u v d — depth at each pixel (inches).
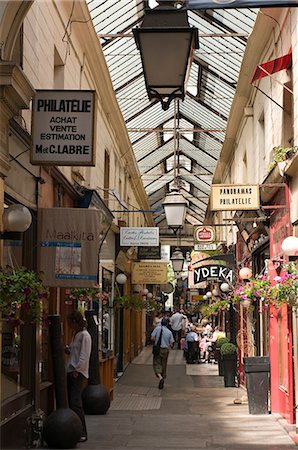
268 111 554.3
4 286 285.6
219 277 813.2
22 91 306.8
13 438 328.2
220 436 407.8
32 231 392.5
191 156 1315.2
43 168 414.9
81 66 583.5
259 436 409.1
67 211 397.7
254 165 660.1
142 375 877.2
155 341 708.0
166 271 1047.6
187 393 661.9
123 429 432.1
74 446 367.2
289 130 478.0
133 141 1128.8
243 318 713.0
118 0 589.9
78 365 389.7
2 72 289.7
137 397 624.1
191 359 1059.9
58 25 477.1
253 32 564.4
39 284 294.5
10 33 305.1
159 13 230.5
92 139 350.6
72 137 351.3
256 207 470.3
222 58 745.0
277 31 507.5
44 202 426.3
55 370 371.2
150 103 946.7
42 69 419.8
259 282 465.7
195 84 892.0
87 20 543.8
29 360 375.9
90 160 349.1
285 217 457.1
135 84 829.8
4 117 304.0
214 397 624.1
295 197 431.2
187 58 229.5
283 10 478.0
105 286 772.0
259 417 488.1
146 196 1389.0
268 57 557.3
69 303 479.5
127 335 1058.7
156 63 230.5
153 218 1855.3
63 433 360.8
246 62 627.2
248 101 701.3
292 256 405.1
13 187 342.0
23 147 356.8
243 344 705.6
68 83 520.4
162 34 226.8
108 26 645.9
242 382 711.1
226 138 890.1
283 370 488.7
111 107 751.7
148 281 1043.3
